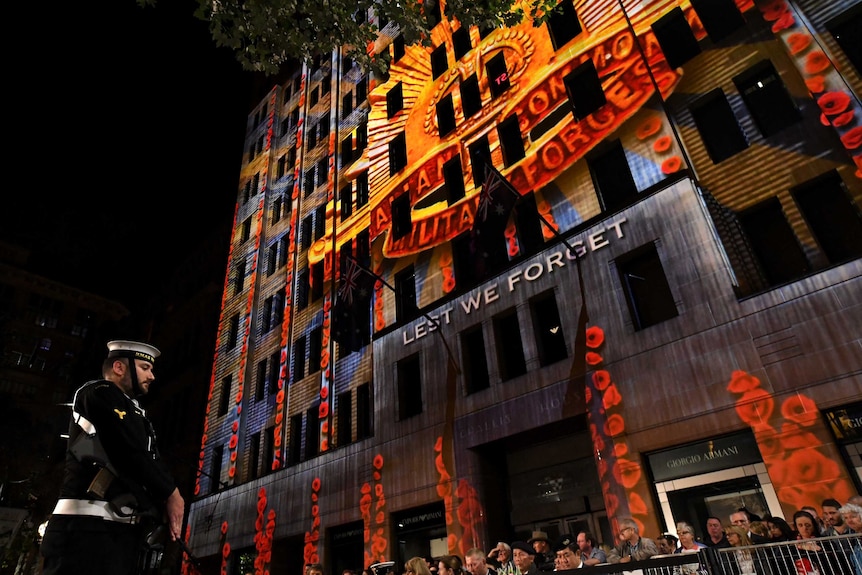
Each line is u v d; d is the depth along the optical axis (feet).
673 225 43.80
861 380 32.27
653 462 39.81
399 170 76.23
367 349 69.77
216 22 31.09
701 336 39.65
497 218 47.85
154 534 8.33
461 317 57.21
